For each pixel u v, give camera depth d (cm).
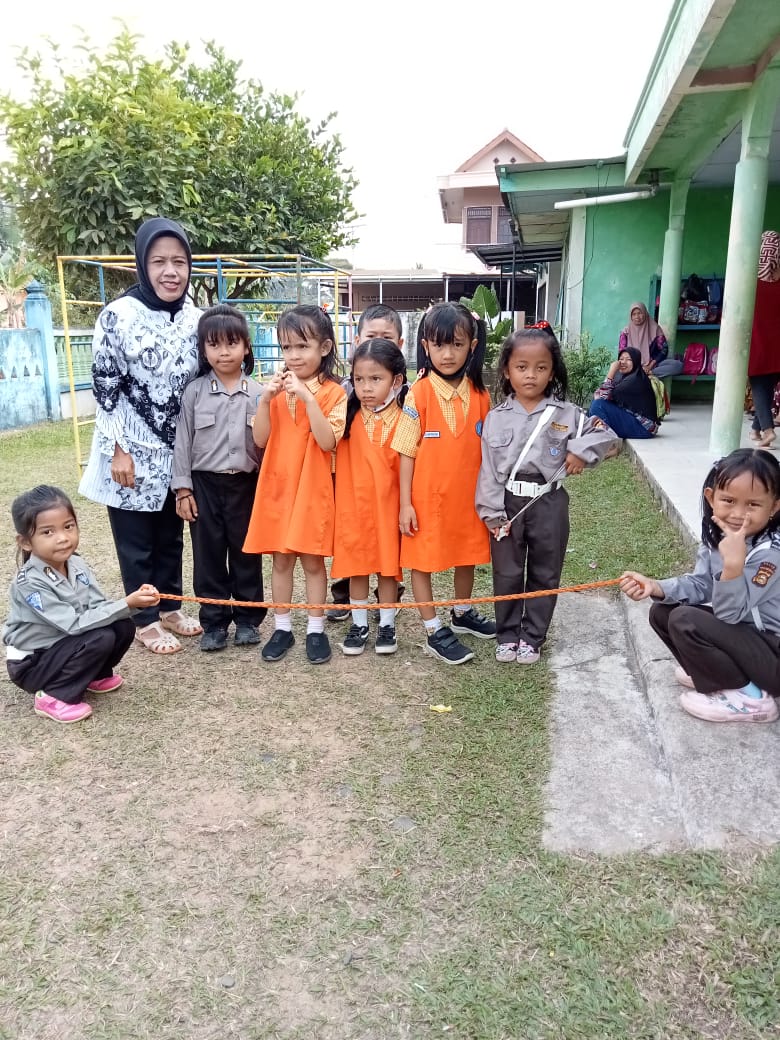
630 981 183
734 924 196
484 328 346
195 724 305
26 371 1163
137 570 369
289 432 348
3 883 221
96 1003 184
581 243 1009
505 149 2631
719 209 977
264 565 511
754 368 607
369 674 345
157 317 354
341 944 198
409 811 248
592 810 245
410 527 340
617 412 743
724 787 241
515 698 319
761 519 258
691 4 455
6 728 304
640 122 721
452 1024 175
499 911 206
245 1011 181
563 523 339
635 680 333
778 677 269
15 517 302
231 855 231
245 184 1054
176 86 1004
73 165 897
